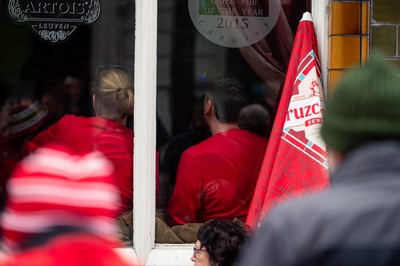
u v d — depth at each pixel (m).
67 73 11.77
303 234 4.55
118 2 11.62
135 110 11.48
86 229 4.21
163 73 11.61
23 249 4.18
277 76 11.65
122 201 11.52
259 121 11.70
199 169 11.72
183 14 11.59
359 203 4.59
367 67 4.82
